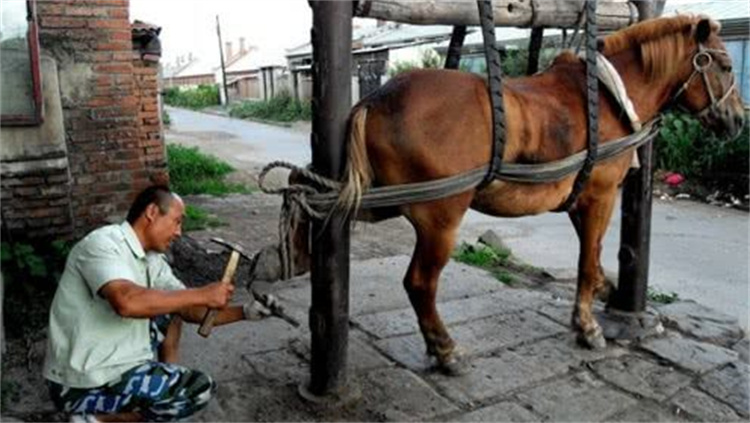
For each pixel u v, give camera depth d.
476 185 2.90
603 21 3.71
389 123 2.80
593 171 3.35
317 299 2.88
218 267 5.01
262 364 3.33
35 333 3.60
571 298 4.57
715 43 3.50
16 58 4.23
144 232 2.32
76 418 2.32
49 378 2.30
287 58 27.42
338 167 2.79
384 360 3.42
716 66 3.48
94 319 2.25
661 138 9.80
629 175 3.79
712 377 3.33
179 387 2.33
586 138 3.18
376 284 4.69
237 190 9.26
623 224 3.88
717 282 5.34
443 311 4.14
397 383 3.16
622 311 3.91
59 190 4.50
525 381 3.24
